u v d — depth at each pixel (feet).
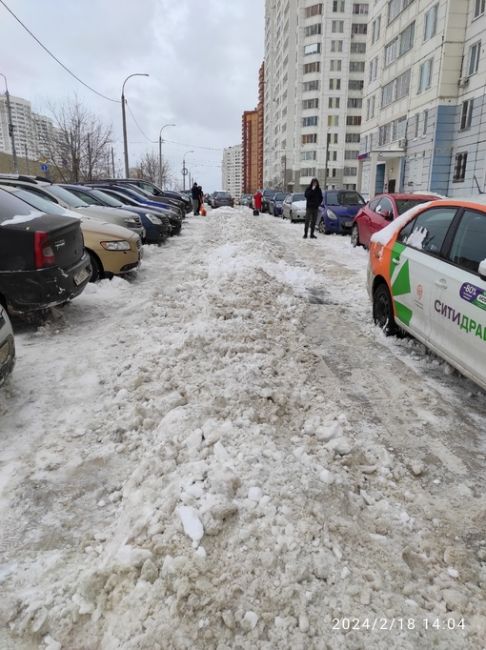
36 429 11.80
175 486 8.61
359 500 8.99
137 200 55.52
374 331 19.36
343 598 6.72
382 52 109.19
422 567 7.64
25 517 8.82
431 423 12.32
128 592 6.82
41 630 6.53
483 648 6.26
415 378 15.05
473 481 10.03
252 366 13.99
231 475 8.64
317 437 10.93
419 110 89.45
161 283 28.02
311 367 15.61
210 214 102.53
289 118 293.02
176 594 6.58
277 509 8.11
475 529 8.61
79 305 22.68
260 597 6.58
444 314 13.35
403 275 16.30
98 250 25.91
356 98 272.10
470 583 7.38
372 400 13.52
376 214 38.83
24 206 20.03
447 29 77.97
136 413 11.93
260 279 26.55
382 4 108.06
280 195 102.89
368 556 7.62
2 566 7.68
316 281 29.12
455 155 82.28
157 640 6.02
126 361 15.48
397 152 96.99
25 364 15.72
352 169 279.08
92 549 8.04
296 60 284.00
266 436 10.41
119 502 9.25
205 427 10.51
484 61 73.20
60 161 120.88
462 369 12.57
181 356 15.20
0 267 17.31
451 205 14.70
